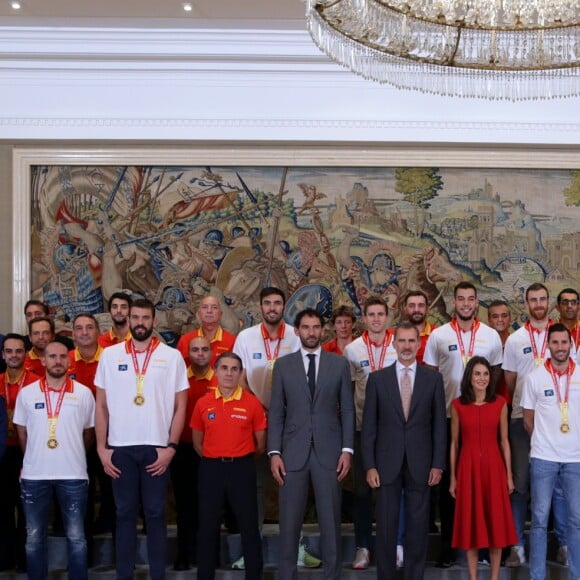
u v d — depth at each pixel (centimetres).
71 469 741
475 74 606
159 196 989
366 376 819
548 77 603
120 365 739
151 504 727
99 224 986
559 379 750
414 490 735
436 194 993
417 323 831
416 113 983
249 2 883
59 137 971
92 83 977
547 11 539
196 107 979
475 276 991
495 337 812
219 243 988
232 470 739
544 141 984
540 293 810
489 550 770
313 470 734
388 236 992
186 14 913
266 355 809
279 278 987
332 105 981
